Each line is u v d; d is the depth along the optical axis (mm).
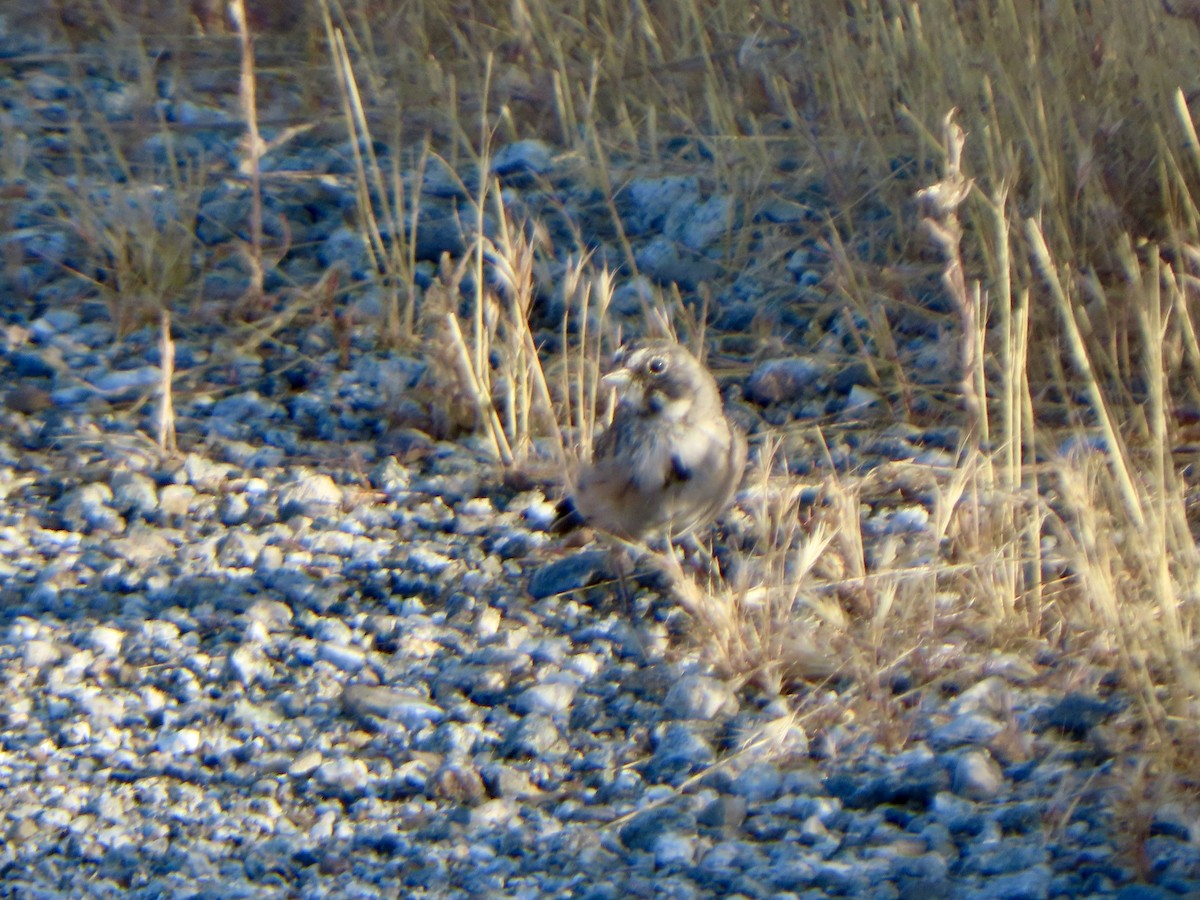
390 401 20375
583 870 12969
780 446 19062
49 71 28781
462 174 24938
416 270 22891
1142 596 14805
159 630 16359
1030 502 16047
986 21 21625
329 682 15633
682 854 12984
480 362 19594
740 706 14922
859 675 14641
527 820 13656
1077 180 19797
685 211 23344
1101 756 13500
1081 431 17781
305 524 18188
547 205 23984
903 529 17156
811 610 15750
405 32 26969
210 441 19812
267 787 14211
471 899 12734
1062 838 12578
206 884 13070
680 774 14016
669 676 15391
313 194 24859
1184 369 18812
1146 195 20406
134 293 22406
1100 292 18688
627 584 16969
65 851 13516
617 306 21906
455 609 16703
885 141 23078
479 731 14789
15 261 23000
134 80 28406
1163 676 14375
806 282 21969
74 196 23766
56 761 14602
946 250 17297
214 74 28234
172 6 29203
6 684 15617
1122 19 21453
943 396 19578
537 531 18000
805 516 17781
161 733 14938
